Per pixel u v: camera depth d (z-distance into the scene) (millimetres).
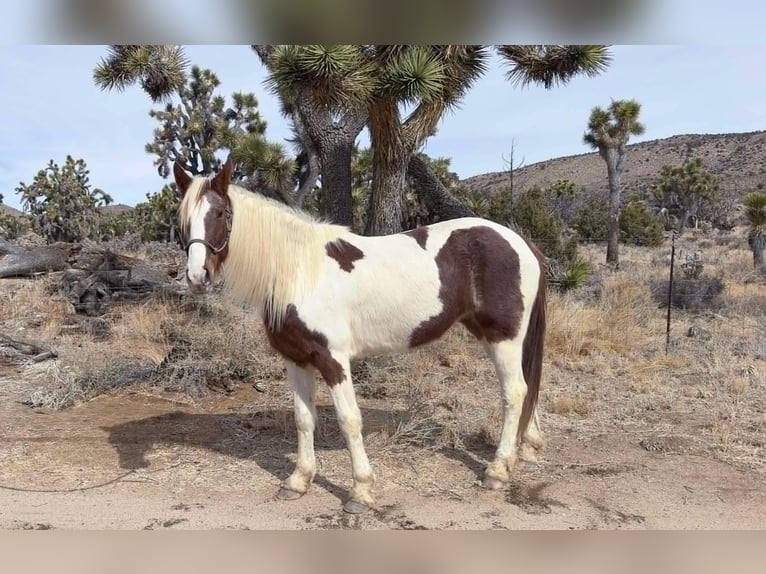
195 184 3273
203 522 3232
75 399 5340
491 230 3840
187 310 7828
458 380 5945
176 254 12508
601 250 19781
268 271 3371
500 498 3545
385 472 3914
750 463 3994
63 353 6578
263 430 4723
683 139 63188
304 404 3602
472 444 4406
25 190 19125
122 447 4320
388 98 5102
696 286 10125
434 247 3715
